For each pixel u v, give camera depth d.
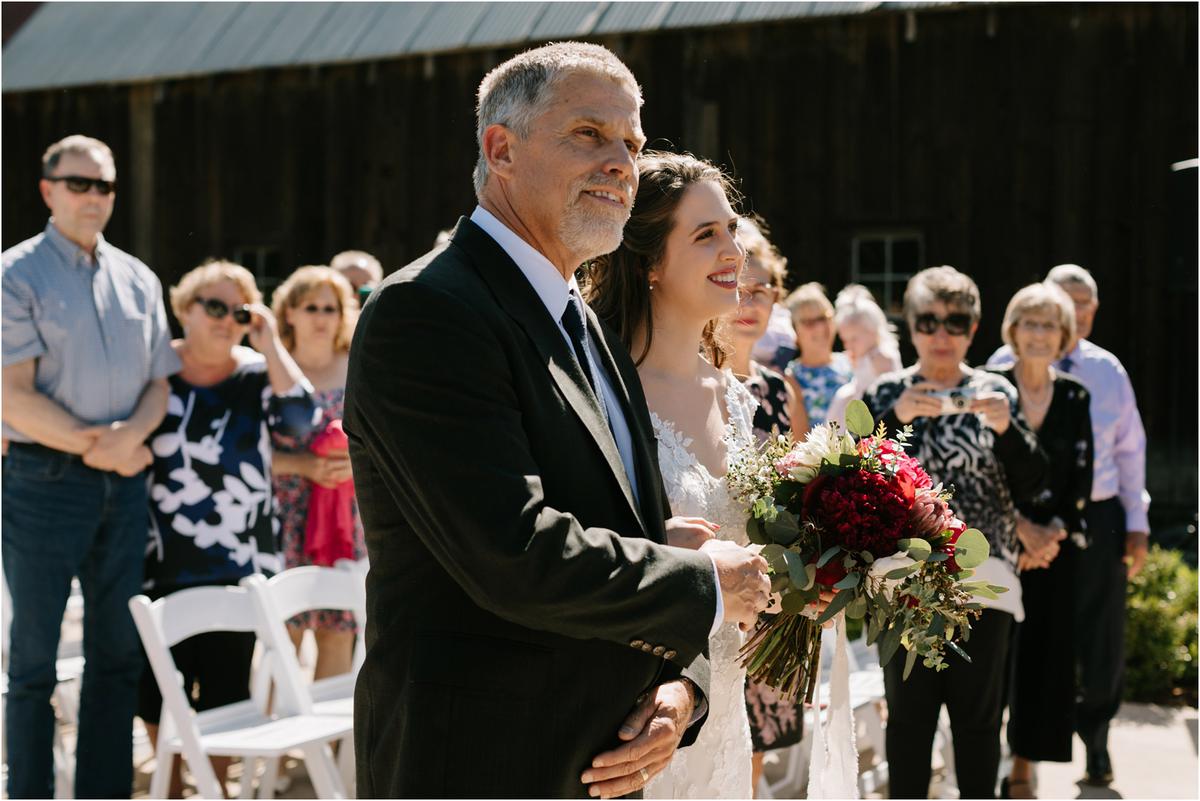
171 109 13.22
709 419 3.00
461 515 1.97
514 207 2.27
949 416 4.13
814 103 10.99
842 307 6.78
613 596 2.00
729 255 2.95
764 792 4.37
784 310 5.58
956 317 4.25
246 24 13.08
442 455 1.98
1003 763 5.39
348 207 12.61
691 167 2.98
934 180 10.71
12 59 13.99
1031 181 10.48
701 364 3.13
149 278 4.59
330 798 3.96
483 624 2.08
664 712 2.19
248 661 4.86
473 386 2.01
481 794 2.04
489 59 11.95
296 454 4.91
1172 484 10.04
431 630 2.09
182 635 3.96
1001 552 4.07
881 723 5.02
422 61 12.22
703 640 2.09
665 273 2.96
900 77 10.77
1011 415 4.23
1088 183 10.36
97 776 4.28
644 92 11.38
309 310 5.26
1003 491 4.13
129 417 4.41
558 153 2.20
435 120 12.23
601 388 2.38
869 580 2.54
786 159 11.09
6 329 4.17
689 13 10.97
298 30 12.68
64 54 13.77
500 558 1.95
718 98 11.22
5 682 4.55
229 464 4.65
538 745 2.07
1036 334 4.62
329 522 5.00
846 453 2.68
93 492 4.27
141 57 13.16
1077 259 10.40
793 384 5.20
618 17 11.14
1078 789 5.11
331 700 4.48
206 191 13.12
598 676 2.12
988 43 10.54
